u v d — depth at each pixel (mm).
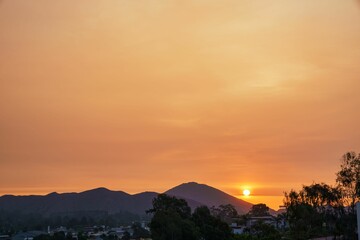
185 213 76688
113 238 121562
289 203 73062
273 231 80312
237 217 135000
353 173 65750
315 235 70250
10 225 161875
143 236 116938
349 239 64750
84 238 119688
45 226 162750
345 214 65562
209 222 73500
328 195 68188
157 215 67500
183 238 66938
